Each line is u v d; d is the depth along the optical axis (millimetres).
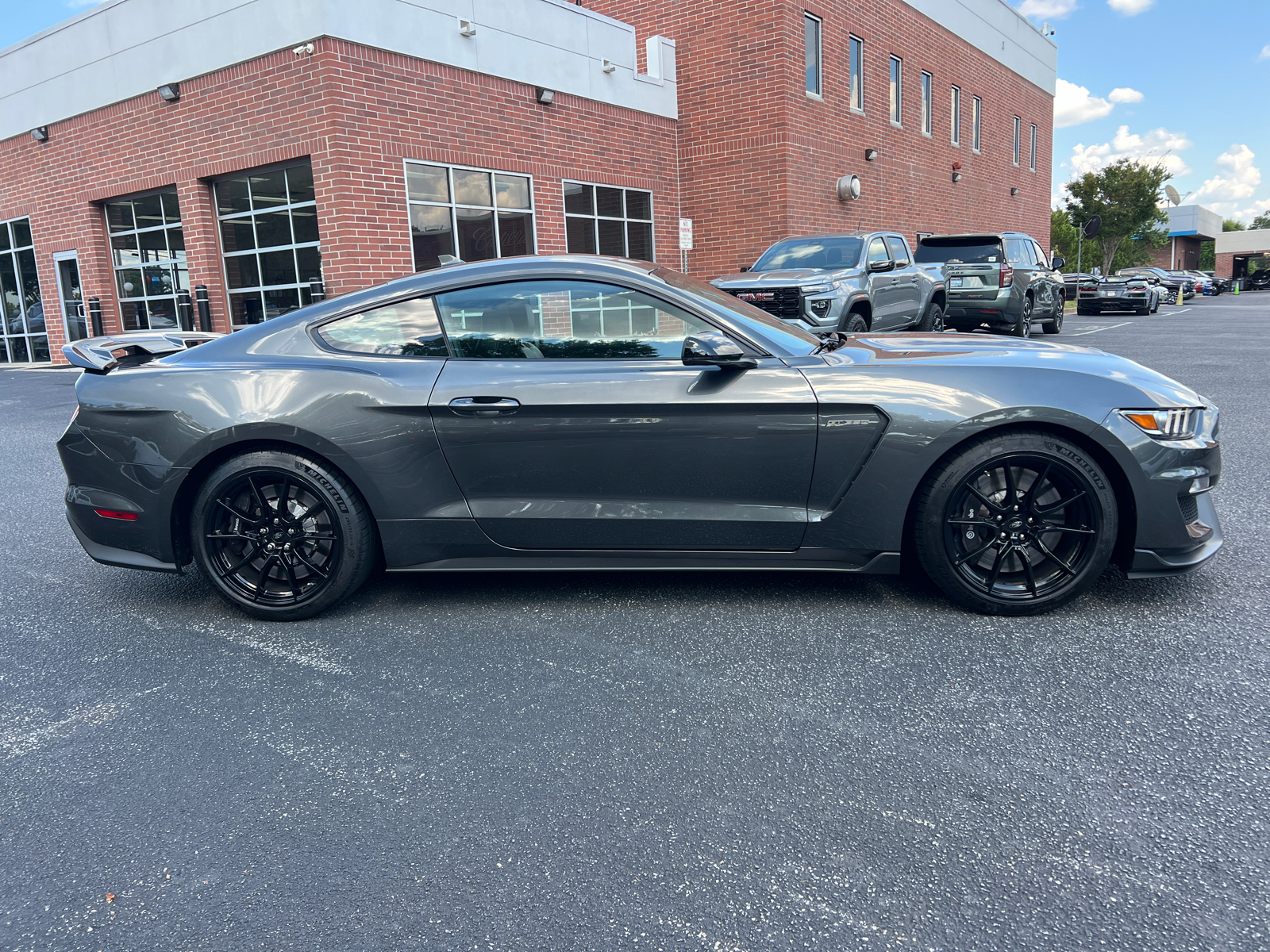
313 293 11109
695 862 1836
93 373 3391
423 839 1958
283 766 2289
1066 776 2096
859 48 17234
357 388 3113
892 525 3006
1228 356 11195
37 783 2256
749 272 9789
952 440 2904
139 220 13156
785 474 3008
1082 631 2934
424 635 3129
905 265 10656
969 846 1852
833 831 1919
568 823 1992
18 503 5477
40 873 1892
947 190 21781
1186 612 3055
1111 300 24719
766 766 2189
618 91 14234
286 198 11141
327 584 3248
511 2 12211
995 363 3020
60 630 3326
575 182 13664
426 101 11180
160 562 3324
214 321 12195
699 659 2826
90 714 2627
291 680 2809
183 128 11805
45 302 14875
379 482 3129
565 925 1667
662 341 3098
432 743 2377
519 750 2314
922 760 2191
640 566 3178
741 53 14938
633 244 15078
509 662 2863
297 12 10141
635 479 3064
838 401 2928
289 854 1922
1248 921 1606
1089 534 2965
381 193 10742
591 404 2992
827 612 3182
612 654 2891
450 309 3191
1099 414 2863
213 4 10930
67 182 13711
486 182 12172
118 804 2146
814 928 1632
